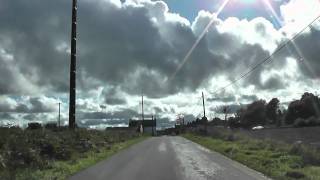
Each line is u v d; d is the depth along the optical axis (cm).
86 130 4028
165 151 3716
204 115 9550
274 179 1670
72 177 1784
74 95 3275
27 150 2094
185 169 2075
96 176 1816
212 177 1734
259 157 2702
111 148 4056
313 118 6925
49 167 2061
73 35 3284
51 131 2911
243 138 5184
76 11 3316
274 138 4188
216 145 4550
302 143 3025
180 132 16650
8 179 1595
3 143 2020
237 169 2069
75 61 3284
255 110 12950
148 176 1788
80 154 2936
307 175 1747
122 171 2011
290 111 9806
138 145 5122
